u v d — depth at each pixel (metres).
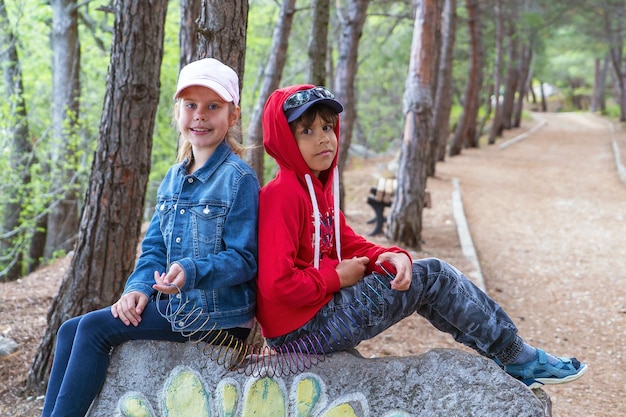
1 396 4.08
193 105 2.39
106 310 2.39
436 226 9.93
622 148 21.75
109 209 3.95
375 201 8.80
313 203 2.42
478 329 2.47
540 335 5.84
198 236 2.33
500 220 10.92
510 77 29.52
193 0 5.26
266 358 2.44
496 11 23.11
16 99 9.52
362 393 2.39
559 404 4.45
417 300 2.45
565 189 14.26
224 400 2.41
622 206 12.10
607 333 5.89
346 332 2.40
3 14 10.85
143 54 3.85
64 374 2.39
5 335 4.95
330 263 2.47
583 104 59.97
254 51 16.45
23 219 10.54
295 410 2.41
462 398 2.33
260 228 2.34
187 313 2.34
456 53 24.89
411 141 8.12
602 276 7.67
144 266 2.42
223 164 2.39
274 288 2.26
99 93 13.59
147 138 3.99
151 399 2.42
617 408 4.39
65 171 10.57
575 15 24.48
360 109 27.86
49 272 7.33
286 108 2.38
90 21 12.11
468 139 23.08
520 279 7.57
